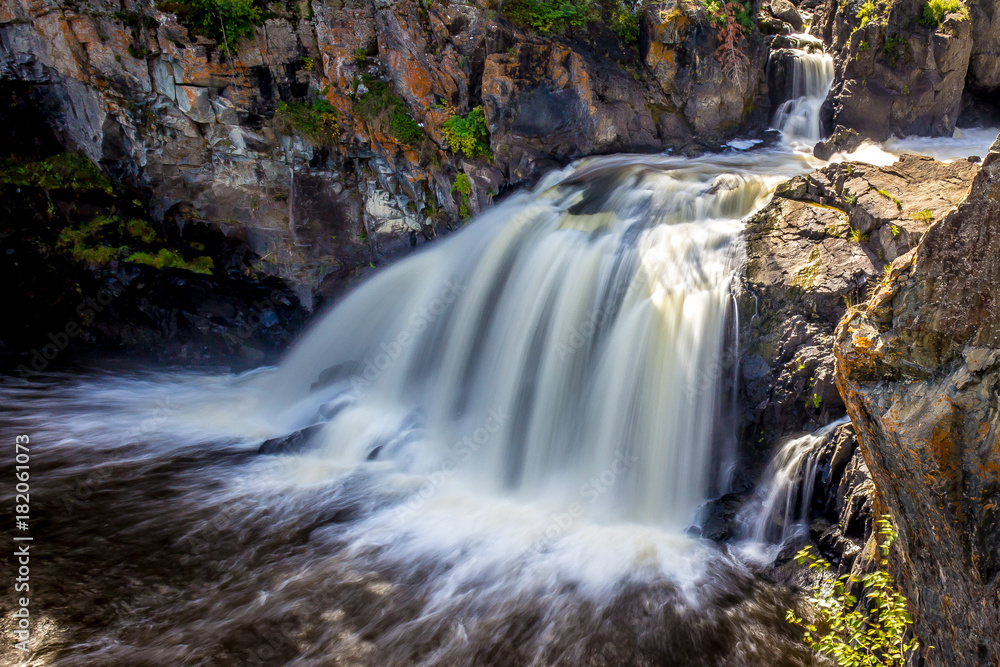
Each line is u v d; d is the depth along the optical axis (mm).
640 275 8766
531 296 9734
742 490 7602
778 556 6766
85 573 6691
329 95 12484
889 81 12711
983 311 3480
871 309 3891
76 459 9156
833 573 6188
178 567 6891
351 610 6312
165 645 5797
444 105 12125
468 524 7781
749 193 9211
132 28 11883
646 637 5965
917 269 3654
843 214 7969
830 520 6543
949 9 12719
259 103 12445
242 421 10742
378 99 12305
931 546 3818
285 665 5637
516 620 6195
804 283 7551
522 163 12172
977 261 3488
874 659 4785
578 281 9312
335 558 7113
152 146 12711
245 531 7570
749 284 7957
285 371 12336
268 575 6805
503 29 11773
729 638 5949
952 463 3498
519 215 10906
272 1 11961
